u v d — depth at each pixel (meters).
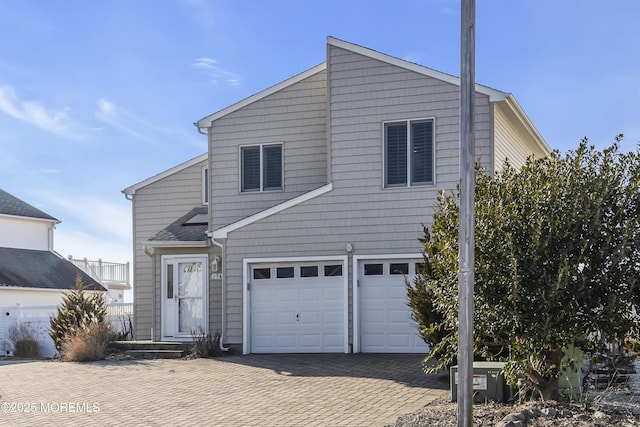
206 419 9.91
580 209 8.59
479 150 16.03
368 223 16.77
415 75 16.64
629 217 8.65
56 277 28.83
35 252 30.56
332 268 17.16
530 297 8.49
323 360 15.55
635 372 11.32
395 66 16.80
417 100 16.59
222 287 17.98
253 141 18.92
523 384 9.45
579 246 8.55
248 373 14.09
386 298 16.64
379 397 11.01
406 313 16.48
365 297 16.77
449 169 16.30
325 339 17.06
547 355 9.16
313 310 17.22
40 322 21.80
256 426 9.36
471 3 8.04
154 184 21.84
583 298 8.54
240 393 11.86
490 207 8.86
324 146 18.42
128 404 11.24
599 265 8.57
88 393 12.40
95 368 15.80
